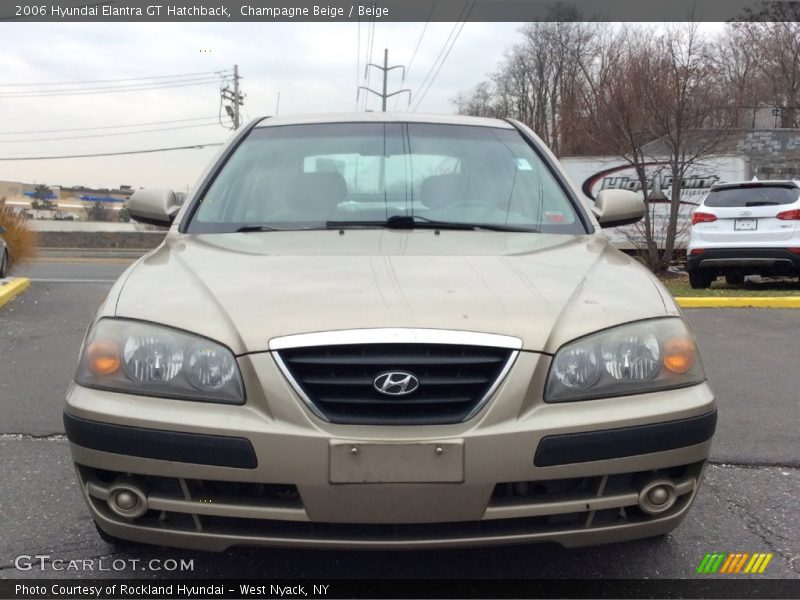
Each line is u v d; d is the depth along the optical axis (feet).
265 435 7.04
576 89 96.32
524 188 11.63
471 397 7.22
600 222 11.86
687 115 49.88
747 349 22.03
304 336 7.21
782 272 35.45
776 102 104.32
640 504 7.57
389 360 7.14
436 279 8.25
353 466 6.97
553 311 7.73
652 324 7.92
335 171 11.64
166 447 7.21
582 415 7.31
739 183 36.01
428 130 12.60
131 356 7.59
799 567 9.33
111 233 114.11
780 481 12.28
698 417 7.73
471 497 7.07
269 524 7.32
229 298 7.85
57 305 29.71
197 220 10.95
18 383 17.72
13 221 41.96
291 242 9.89
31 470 12.42
